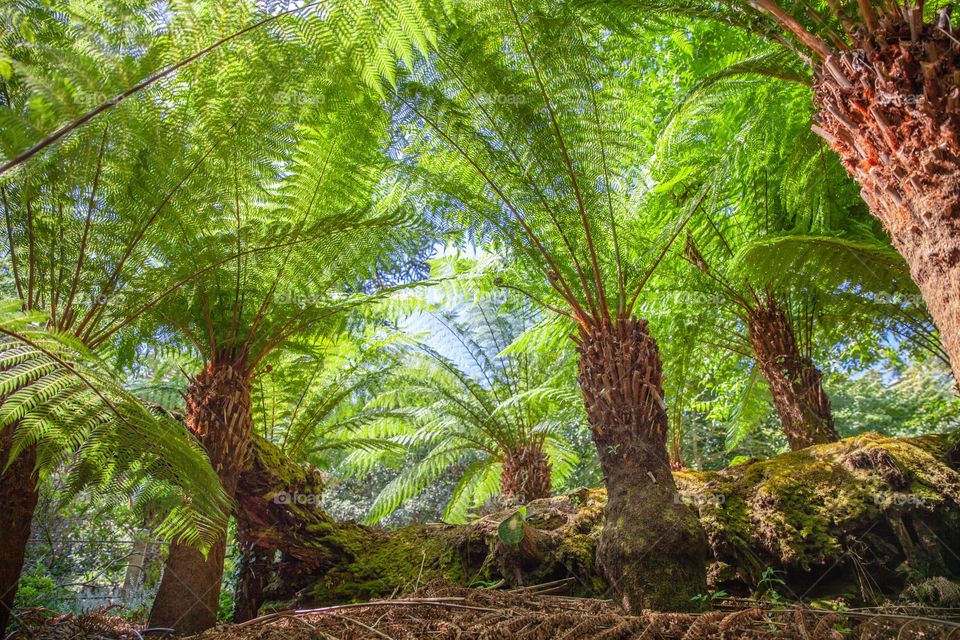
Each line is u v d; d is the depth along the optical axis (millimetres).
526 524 2691
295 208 3031
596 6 2693
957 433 2859
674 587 2051
